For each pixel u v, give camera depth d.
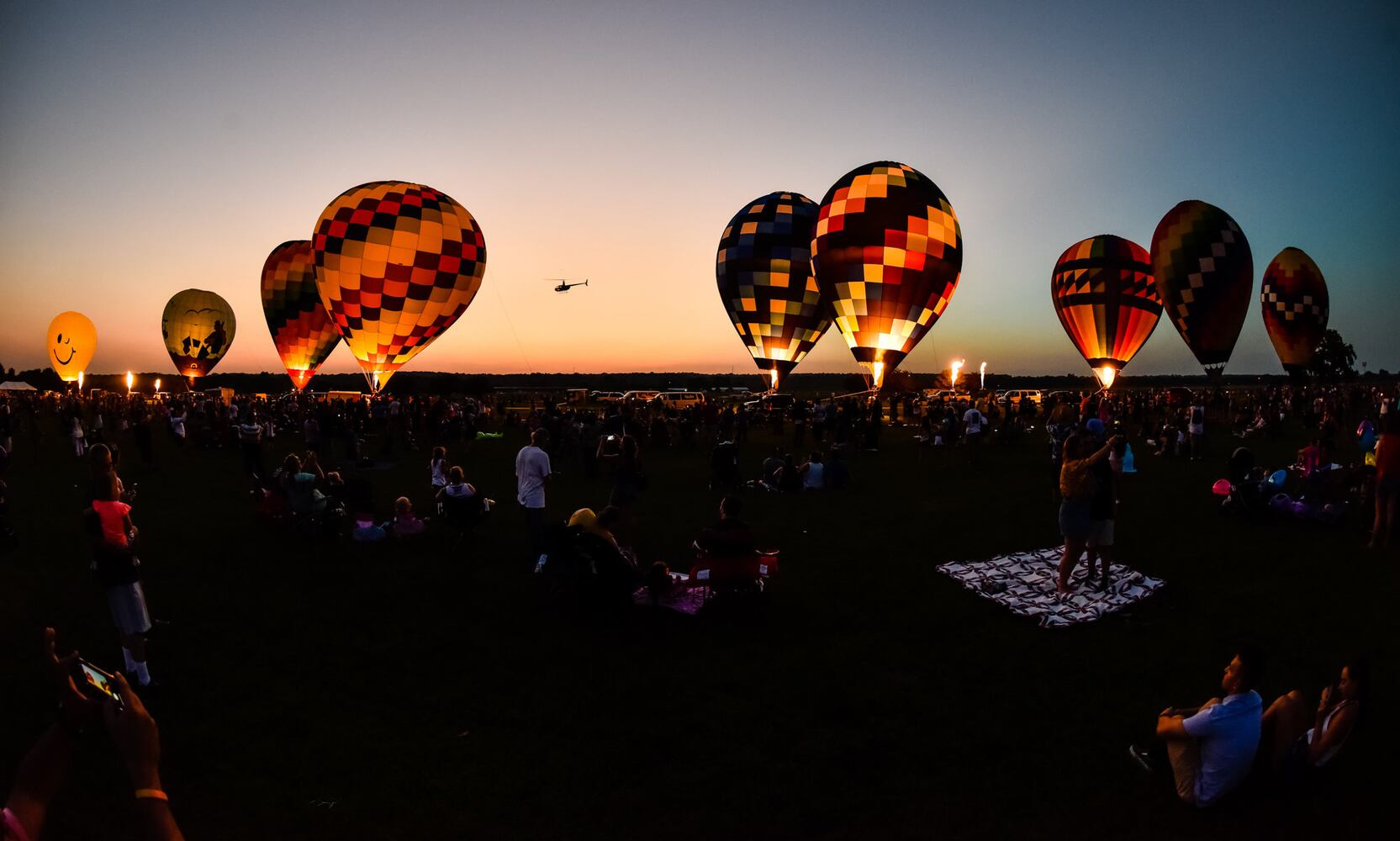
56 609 7.91
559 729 5.44
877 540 11.09
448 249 23.58
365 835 4.24
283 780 4.78
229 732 5.37
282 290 34.22
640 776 4.84
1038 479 17.42
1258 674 4.40
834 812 4.46
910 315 23.83
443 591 8.59
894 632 7.31
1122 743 5.23
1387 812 4.41
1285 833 4.27
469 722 5.54
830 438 27.70
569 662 6.62
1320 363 88.25
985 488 16.03
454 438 25.92
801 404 35.06
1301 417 37.94
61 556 10.06
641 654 6.79
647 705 5.82
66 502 14.31
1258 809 4.45
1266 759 4.59
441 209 23.73
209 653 6.77
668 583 8.07
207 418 27.34
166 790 4.64
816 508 13.72
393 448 26.11
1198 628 7.30
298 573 9.32
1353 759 4.95
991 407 31.05
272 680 6.23
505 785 4.73
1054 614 7.59
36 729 5.37
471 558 10.02
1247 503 11.78
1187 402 39.12
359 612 7.88
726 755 5.09
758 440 29.36
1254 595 8.20
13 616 7.66
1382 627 7.24
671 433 28.11
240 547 10.57
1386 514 10.02
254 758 5.03
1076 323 33.41
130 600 5.88
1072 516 8.08
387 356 24.20
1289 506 11.62
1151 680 6.20
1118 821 4.38
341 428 20.00
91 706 1.45
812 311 31.69
